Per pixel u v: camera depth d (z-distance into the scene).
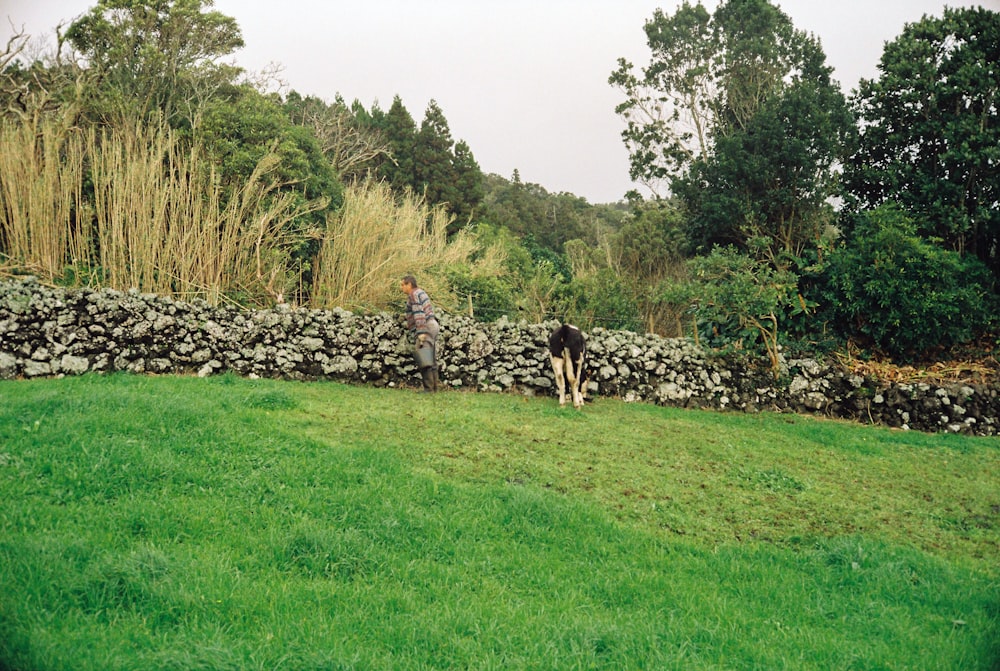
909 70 16.31
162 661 4.30
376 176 35.81
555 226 50.88
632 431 10.77
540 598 5.82
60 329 10.41
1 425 7.48
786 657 5.25
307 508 6.72
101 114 17.03
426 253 14.80
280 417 9.26
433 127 39.00
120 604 4.89
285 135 19.14
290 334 11.85
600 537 7.09
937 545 7.90
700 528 7.72
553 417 11.02
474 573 6.10
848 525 8.16
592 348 13.02
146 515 6.11
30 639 4.29
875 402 13.59
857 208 16.72
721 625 5.67
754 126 17.84
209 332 11.35
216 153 17.11
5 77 16.88
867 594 6.48
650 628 5.39
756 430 11.87
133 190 11.81
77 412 8.12
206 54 25.47
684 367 13.47
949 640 5.73
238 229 13.74
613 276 18.31
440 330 12.62
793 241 17.05
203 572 5.37
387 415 10.06
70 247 11.78
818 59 19.31
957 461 11.24
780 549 7.36
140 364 10.82
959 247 16.14
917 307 14.20
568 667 4.81
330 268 13.37
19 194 11.45
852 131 17.14
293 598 5.27
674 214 25.77
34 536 5.49
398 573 5.90
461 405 11.19
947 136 15.61
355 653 4.68
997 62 15.84
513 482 8.25
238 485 7.02
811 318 15.21
